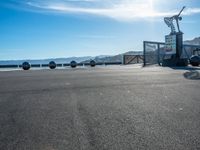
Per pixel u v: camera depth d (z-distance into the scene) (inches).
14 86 357.7
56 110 205.2
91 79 427.5
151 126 157.3
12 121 176.1
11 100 252.2
